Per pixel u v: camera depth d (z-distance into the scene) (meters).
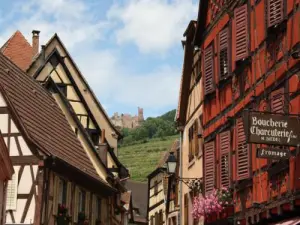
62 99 31.55
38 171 21.73
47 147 23.42
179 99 28.14
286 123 12.55
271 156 12.88
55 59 34.09
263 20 15.37
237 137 17.09
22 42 39.19
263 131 12.50
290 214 14.15
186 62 26.53
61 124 29.14
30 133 22.08
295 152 12.90
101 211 30.59
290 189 13.18
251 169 16.19
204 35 21.94
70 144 28.34
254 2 16.25
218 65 19.50
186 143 27.66
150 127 131.88
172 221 36.91
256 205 15.41
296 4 13.02
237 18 17.28
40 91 29.31
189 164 26.41
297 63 13.00
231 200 18.00
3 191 17.84
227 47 18.72
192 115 25.81
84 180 26.98
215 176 19.91
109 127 37.38
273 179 14.38
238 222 17.41
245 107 16.78
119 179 34.44
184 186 27.50
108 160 35.19
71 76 34.12
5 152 16.83
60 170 23.59
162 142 121.25
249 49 16.58
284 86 13.83
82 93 37.12
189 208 25.95
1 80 23.69
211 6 20.89
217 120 19.94
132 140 129.50
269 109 14.67
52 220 22.72
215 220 19.98
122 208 39.25
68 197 24.78
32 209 21.45
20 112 23.41
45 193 21.86
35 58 34.62
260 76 15.58
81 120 34.22
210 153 20.47
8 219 21.42
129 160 112.62
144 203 70.62
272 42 14.68
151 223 51.94
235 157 17.69
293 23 13.20
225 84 19.05
